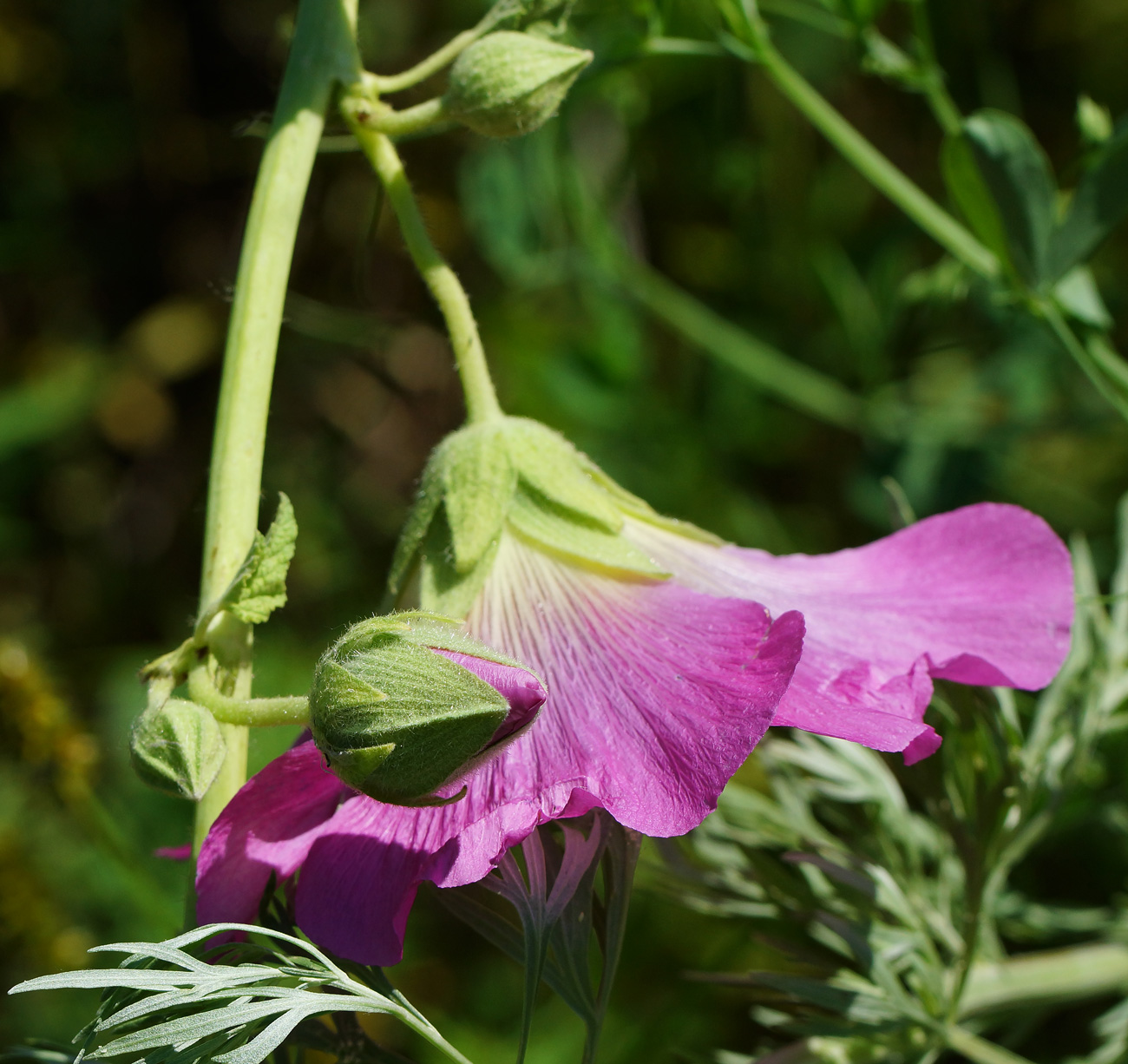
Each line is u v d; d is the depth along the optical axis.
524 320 0.96
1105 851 0.62
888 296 0.83
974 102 0.90
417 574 0.46
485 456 0.46
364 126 0.47
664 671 0.44
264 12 1.19
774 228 0.93
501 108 0.46
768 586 0.46
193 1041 0.42
